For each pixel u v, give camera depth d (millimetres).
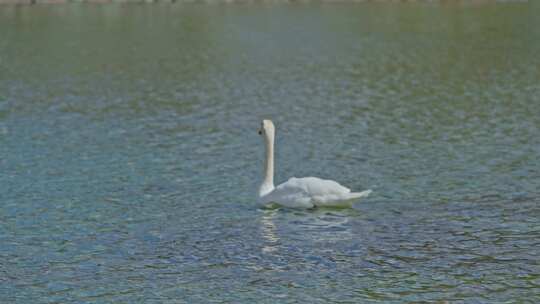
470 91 38344
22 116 33406
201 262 18172
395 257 18297
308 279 17219
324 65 45781
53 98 37188
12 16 67812
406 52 50375
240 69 44750
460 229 19969
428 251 18641
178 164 26109
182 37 57000
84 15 69000
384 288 16750
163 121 32406
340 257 18312
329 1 79188
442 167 25453
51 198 22703
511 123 31469
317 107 34906
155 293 16625
